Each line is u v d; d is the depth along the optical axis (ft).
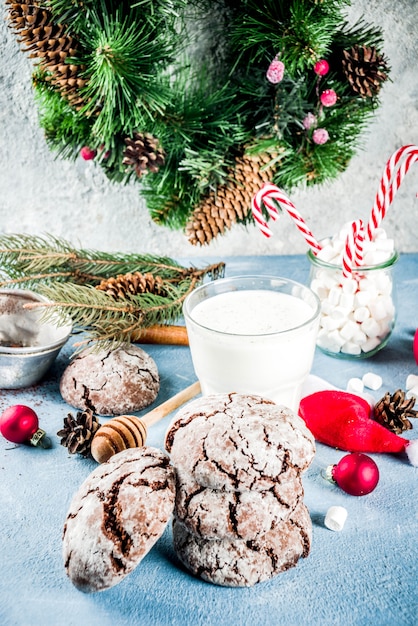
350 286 1.88
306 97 2.05
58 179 2.42
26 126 2.34
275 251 2.56
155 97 1.87
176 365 1.97
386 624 1.31
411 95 2.33
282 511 1.35
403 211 2.49
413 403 1.70
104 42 1.77
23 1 1.78
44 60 1.83
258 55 2.04
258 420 1.40
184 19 2.12
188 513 1.35
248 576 1.37
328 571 1.40
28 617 1.33
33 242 2.12
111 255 2.15
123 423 1.60
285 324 1.70
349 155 2.12
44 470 1.63
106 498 1.35
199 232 2.03
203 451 1.37
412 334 2.07
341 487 1.57
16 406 1.69
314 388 1.81
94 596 1.37
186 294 2.01
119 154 2.06
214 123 2.01
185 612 1.34
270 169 2.06
